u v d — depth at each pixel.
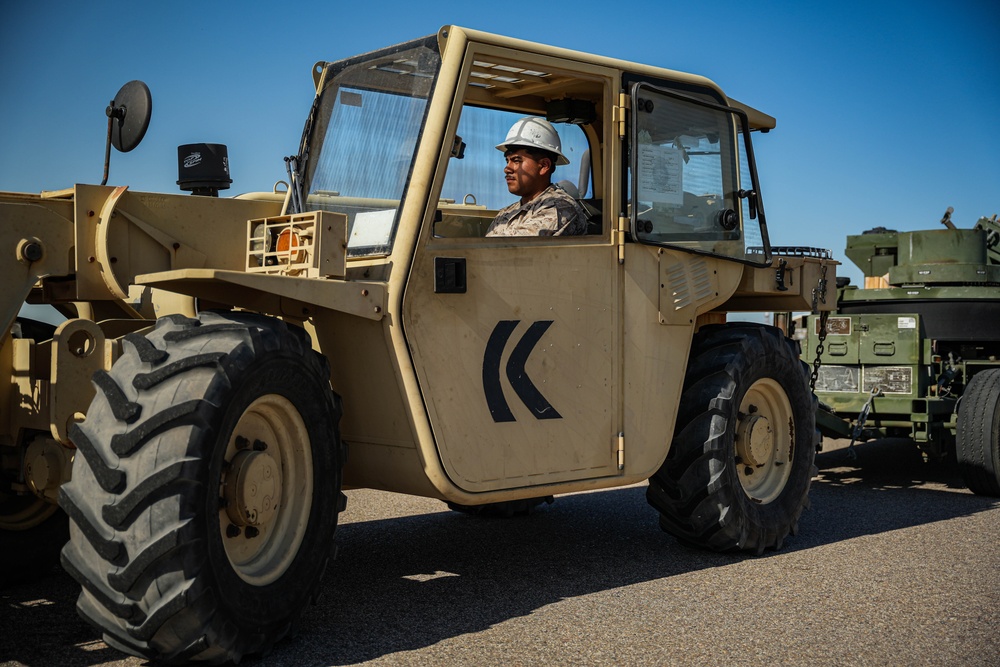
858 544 4.97
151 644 2.88
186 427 2.88
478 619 3.59
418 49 3.87
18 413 3.59
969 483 6.71
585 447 4.09
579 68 4.12
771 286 5.07
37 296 4.02
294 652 3.21
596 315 4.12
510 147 4.45
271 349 3.15
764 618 3.63
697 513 4.61
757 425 4.85
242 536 3.19
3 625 3.45
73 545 2.94
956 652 3.26
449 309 3.64
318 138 4.27
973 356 8.19
